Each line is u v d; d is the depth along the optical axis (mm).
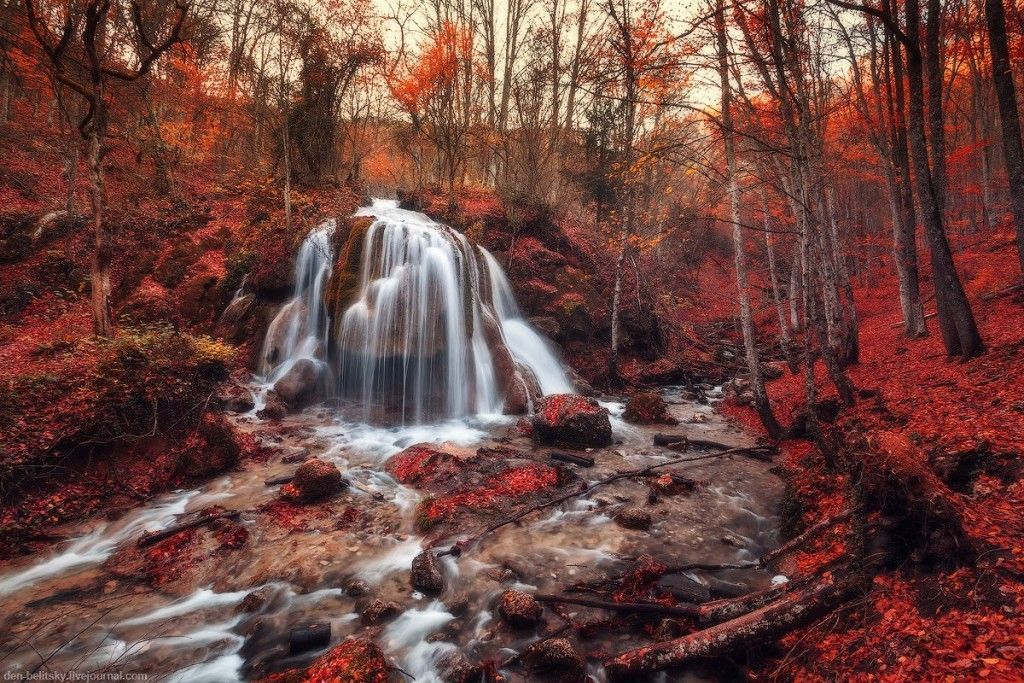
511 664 4645
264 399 12367
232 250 17312
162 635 5039
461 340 14008
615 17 11445
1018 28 14195
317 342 13961
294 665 4641
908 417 8367
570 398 11523
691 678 4367
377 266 13992
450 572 6191
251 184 20328
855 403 10406
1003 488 5047
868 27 15844
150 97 20375
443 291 14023
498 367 14305
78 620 5223
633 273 21531
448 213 20375
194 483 8406
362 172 38062
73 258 15500
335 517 7453
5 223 15328
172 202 19109
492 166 31672
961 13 16062
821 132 16484
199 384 9805
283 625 5223
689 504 8109
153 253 16672
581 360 18031
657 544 6859
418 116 22656
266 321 14953
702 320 28031
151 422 8711
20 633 5000
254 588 5836
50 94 20047
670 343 21719
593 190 22125
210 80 20859
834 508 6590
